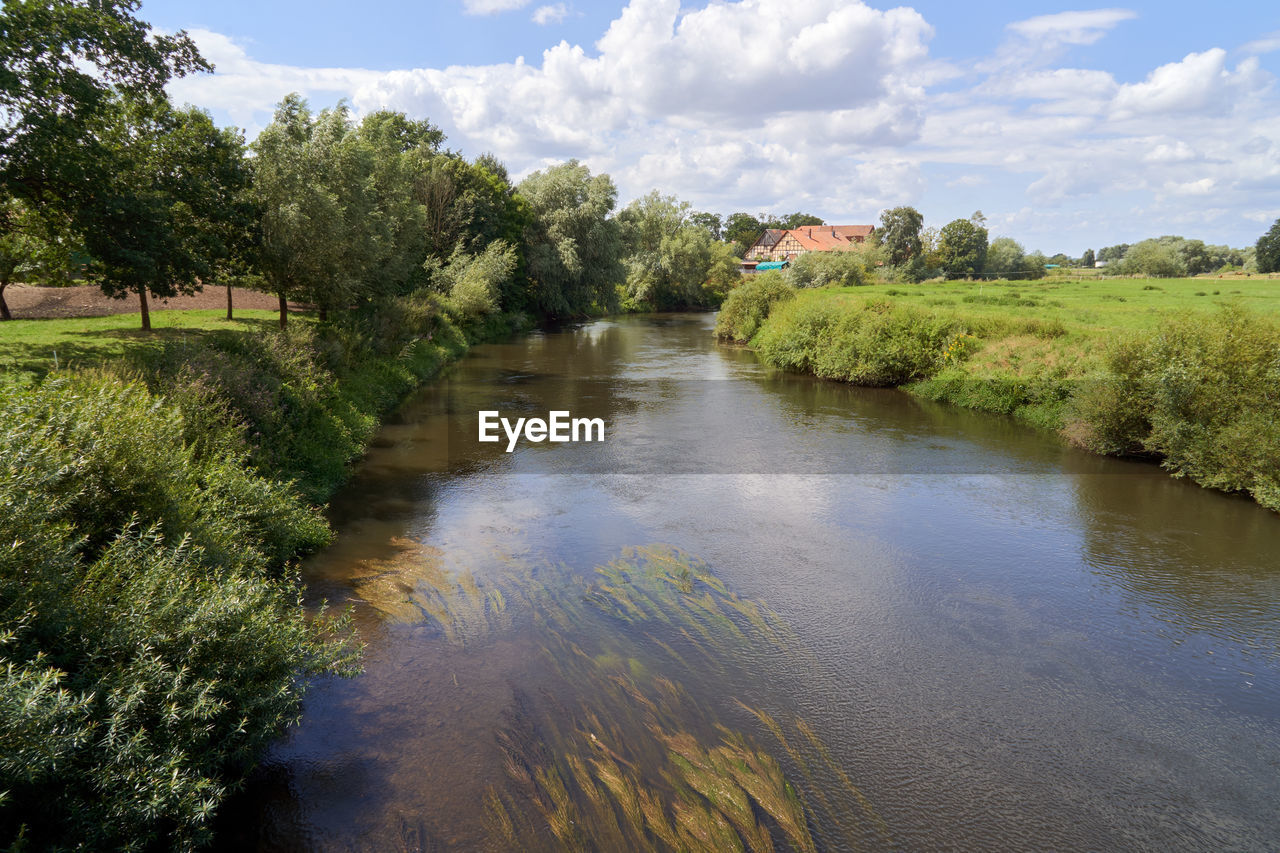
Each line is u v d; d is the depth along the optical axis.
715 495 12.62
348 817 4.92
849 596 8.70
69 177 12.16
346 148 20.36
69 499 5.30
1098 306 37.34
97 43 12.77
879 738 6.02
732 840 4.77
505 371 27.47
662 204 76.06
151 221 13.49
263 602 6.32
